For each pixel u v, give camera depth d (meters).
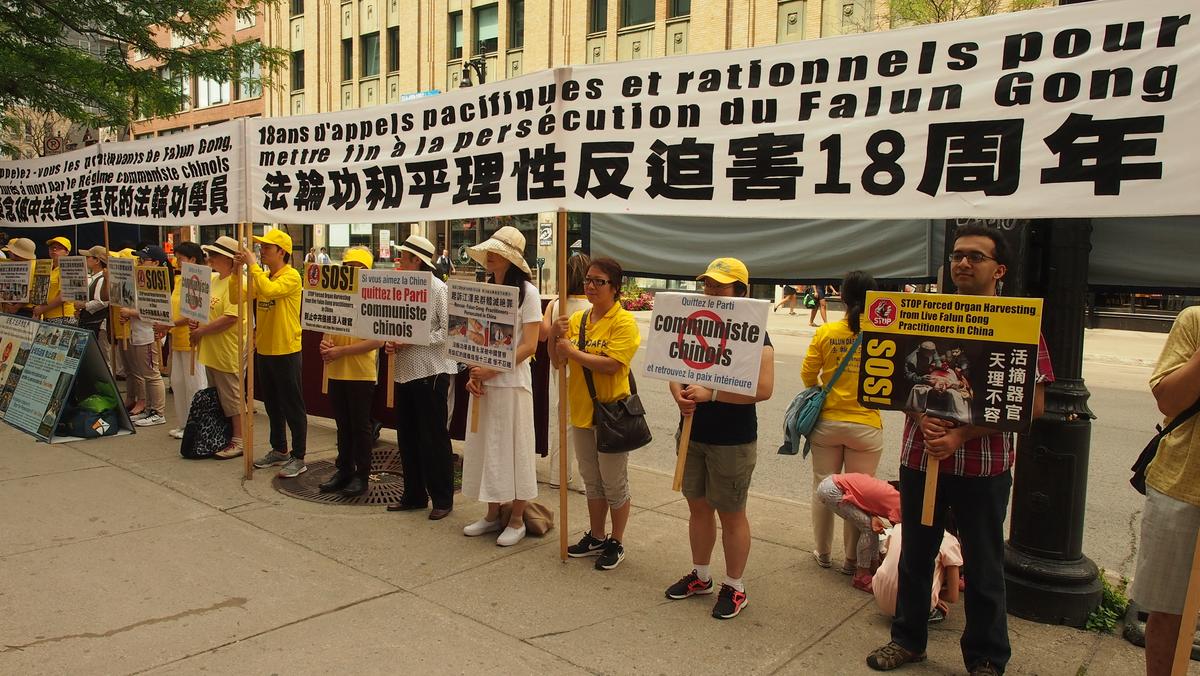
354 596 3.93
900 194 3.49
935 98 3.39
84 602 3.78
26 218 8.75
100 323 8.23
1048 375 3.02
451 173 4.91
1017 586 3.86
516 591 4.04
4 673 3.12
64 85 11.08
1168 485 2.68
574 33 25.50
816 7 20.64
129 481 5.75
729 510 3.76
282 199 5.89
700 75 3.94
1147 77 2.96
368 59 31.92
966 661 3.24
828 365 4.43
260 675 3.16
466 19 28.41
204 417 6.35
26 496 5.36
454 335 4.71
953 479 3.13
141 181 7.13
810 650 3.49
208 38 11.83
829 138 3.64
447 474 5.14
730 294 3.79
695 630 3.66
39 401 7.02
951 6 14.96
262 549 4.52
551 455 6.01
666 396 10.44
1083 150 3.09
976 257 3.02
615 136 4.18
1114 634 3.69
